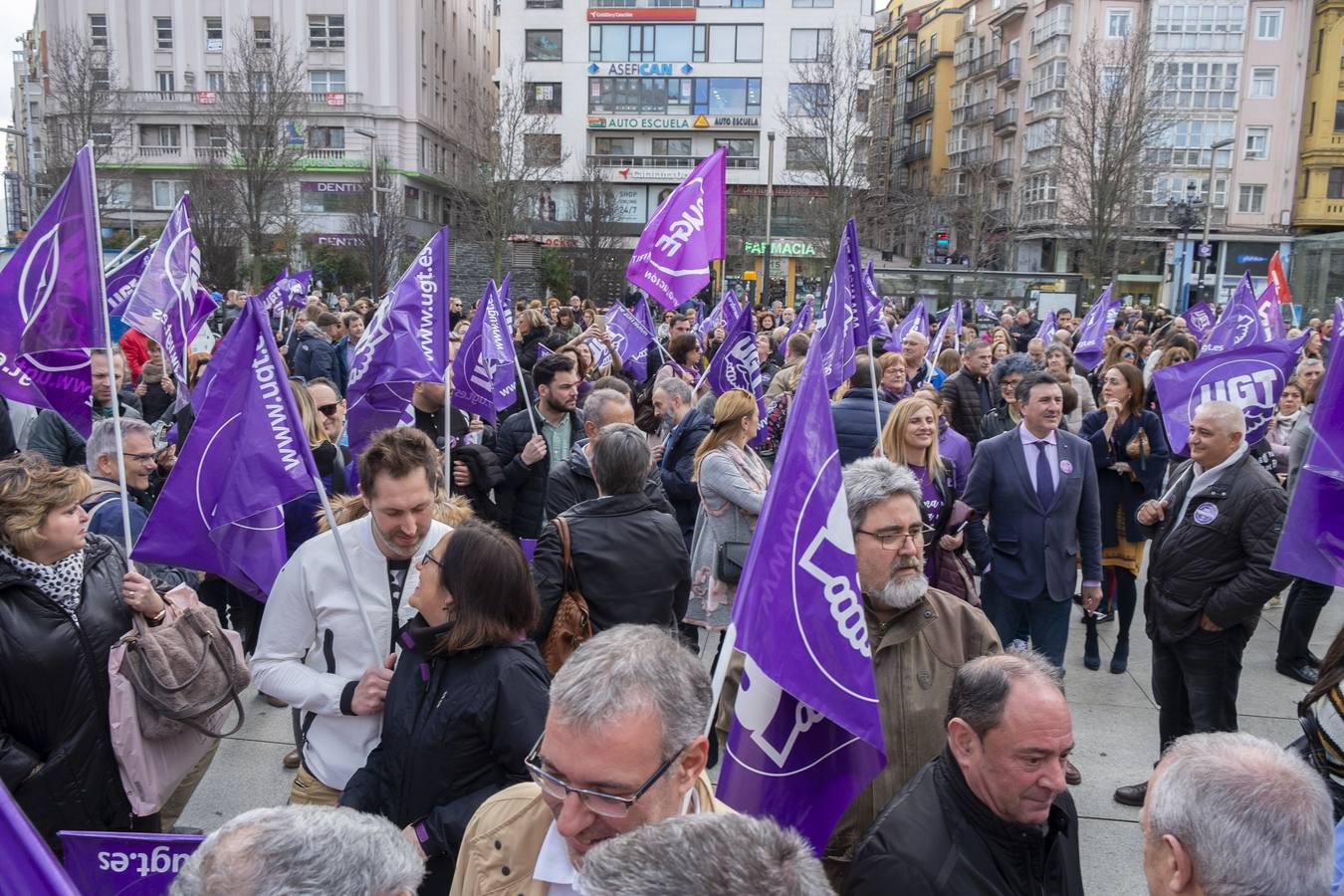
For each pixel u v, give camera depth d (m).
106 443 4.96
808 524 2.54
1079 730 5.85
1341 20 49.75
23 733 3.39
